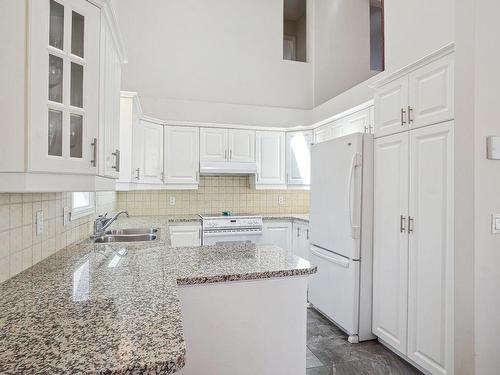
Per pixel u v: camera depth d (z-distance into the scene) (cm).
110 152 146
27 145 96
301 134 420
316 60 473
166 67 418
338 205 269
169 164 384
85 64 118
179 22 425
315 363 220
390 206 231
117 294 105
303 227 379
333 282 277
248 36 451
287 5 517
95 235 226
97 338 74
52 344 71
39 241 148
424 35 236
